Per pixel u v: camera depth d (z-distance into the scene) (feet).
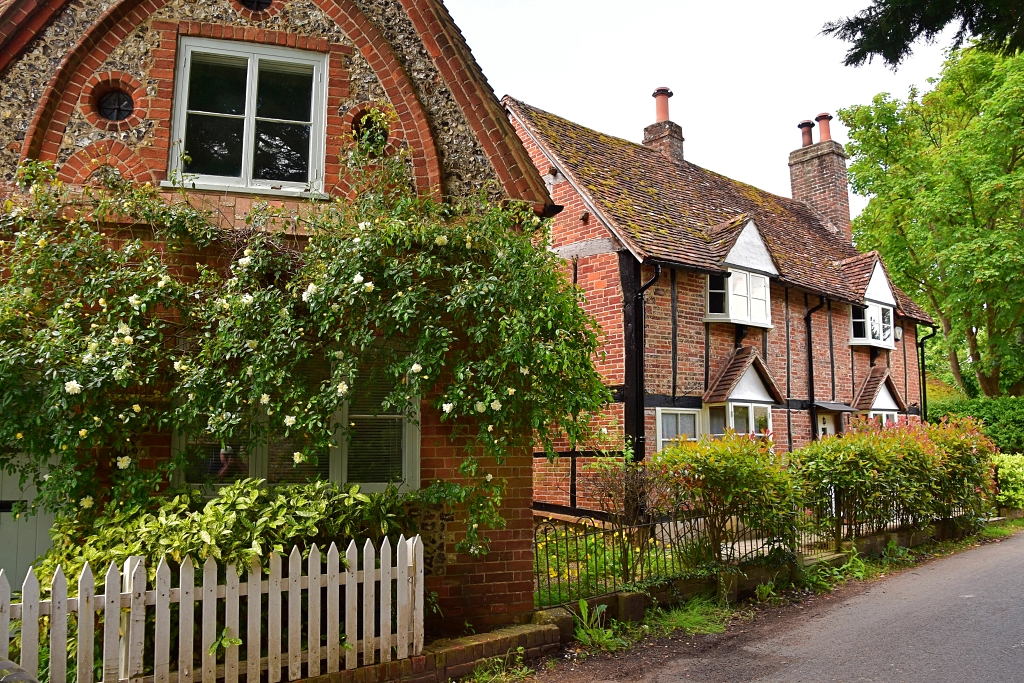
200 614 14.42
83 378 15.25
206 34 20.01
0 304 15.88
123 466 15.79
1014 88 57.31
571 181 42.19
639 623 21.29
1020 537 39.91
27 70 18.65
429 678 16.16
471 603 18.89
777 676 17.21
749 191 61.67
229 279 17.72
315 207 19.19
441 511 18.90
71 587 14.65
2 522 18.08
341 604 16.49
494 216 18.70
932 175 67.15
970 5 14.79
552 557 25.52
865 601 24.94
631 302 38.58
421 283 17.76
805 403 48.24
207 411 16.37
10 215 17.10
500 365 17.94
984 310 66.28
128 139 19.10
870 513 31.99
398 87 20.98
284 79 21.01
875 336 55.67
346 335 17.71
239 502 14.94
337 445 19.16
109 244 17.87
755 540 25.82
